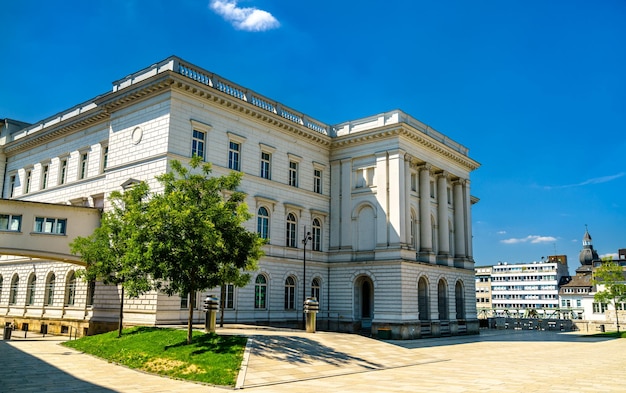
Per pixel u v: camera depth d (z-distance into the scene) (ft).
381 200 163.84
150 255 81.15
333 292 168.76
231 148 144.05
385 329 152.05
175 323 121.39
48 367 79.71
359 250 167.43
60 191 162.50
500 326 253.03
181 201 84.84
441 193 187.32
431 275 170.50
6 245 122.21
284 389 62.69
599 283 242.78
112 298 130.41
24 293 167.63
